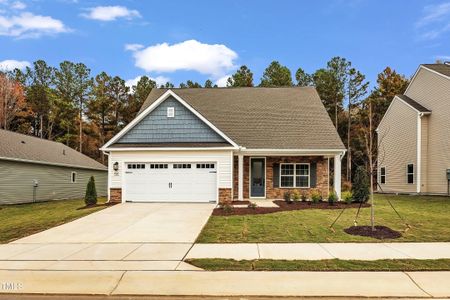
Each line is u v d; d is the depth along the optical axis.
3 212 16.70
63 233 10.51
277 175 19.22
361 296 5.56
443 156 21.80
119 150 17.09
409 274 6.49
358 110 41.81
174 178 17.14
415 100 24.94
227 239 9.37
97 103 45.41
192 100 22.12
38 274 6.73
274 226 10.93
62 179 25.75
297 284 6.05
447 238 9.27
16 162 20.88
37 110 44.72
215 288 5.92
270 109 21.39
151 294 5.74
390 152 26.89
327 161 19.23
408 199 19.78
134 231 10.56
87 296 5.75
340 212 13.65
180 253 8.03
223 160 16.95
